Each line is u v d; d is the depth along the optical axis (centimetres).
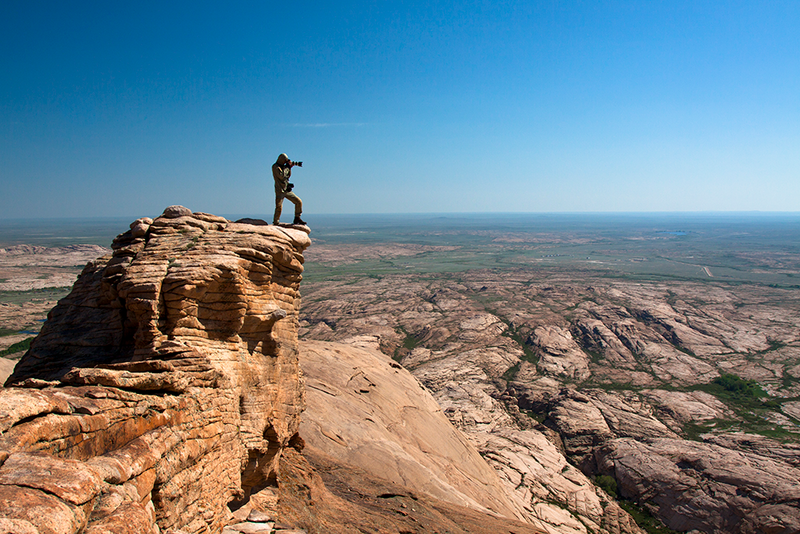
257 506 1326
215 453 1112
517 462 5291
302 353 3894
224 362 1250
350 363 3975
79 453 693
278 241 1516
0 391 655
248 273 1378
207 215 1571
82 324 1315
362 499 1931
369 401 3522
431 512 2117
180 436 950
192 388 1060
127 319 1269
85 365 1174
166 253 1324
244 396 1326
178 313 1199
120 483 691
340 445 2762
